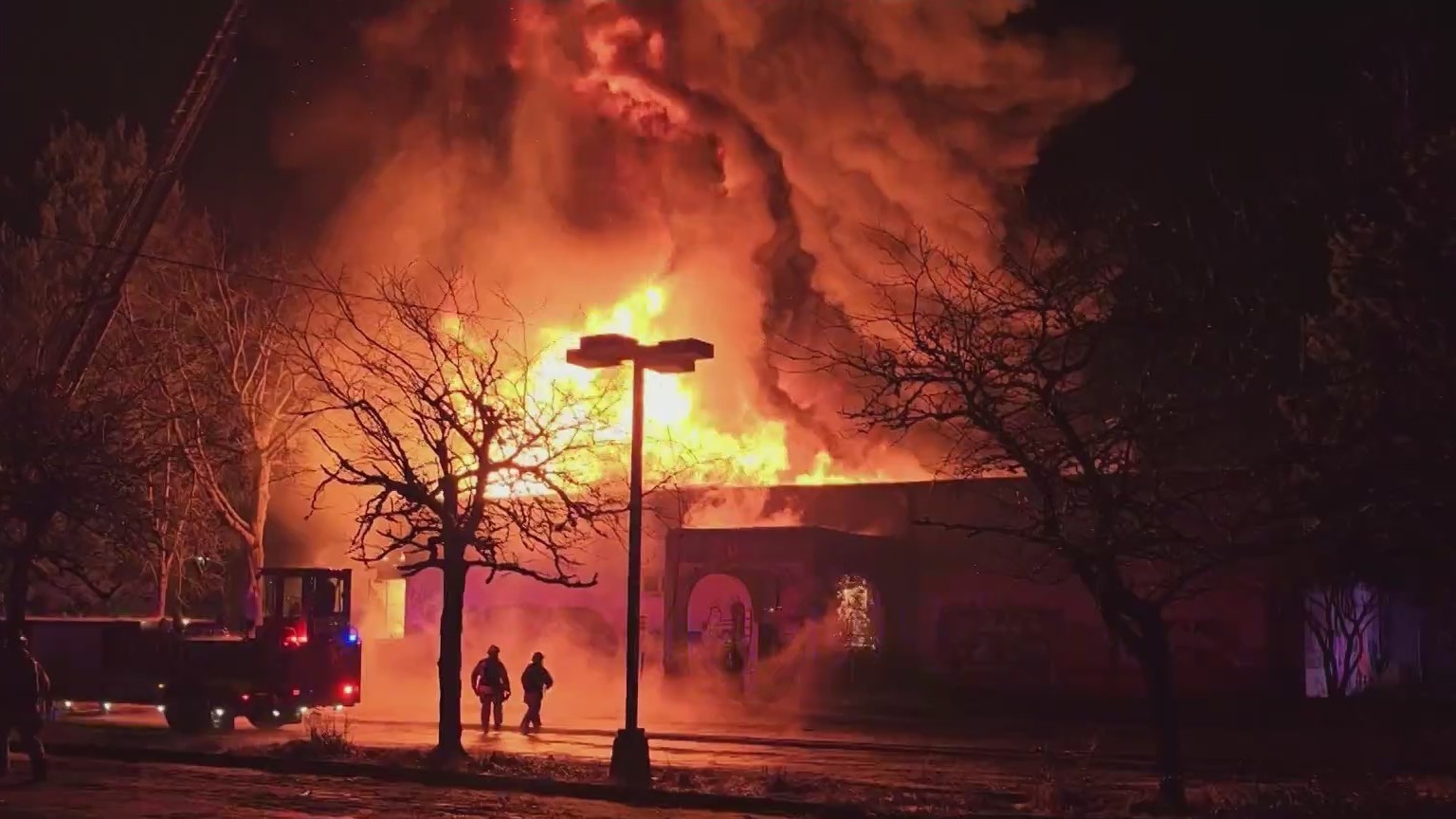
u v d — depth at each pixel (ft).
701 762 80.43
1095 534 60.13
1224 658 104.01
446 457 77.61
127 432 117.91
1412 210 76.69
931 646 117.80
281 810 57.21
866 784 67.05
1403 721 85.40
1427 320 75.05
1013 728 101.71
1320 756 80.18
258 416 142.51
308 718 104.99
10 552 99.66
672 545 123.03
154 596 156.04
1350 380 75.92
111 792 62.39
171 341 134.10
